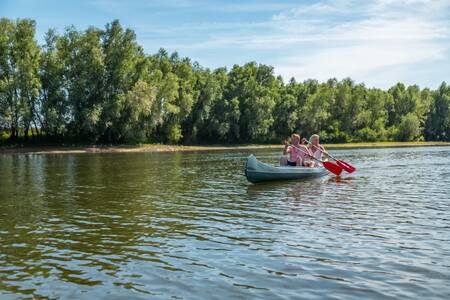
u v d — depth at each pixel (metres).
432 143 89.31
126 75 57.59
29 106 52.88
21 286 6.13
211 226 9.66
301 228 9.38
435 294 5.70
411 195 14.05
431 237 8.50
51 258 7.41
